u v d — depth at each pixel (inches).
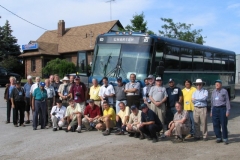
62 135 459.8
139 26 1309.1
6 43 1966.0
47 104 532.4
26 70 1771.7
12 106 536.1
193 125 428.5
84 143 407.2
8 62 1792.6
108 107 466.9
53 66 1413.6
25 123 569.6
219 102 402.0
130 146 386.9
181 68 607.8
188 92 446.0
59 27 1851.6
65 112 500.1
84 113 487.8
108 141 417.4
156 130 410.9
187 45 633.6
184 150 366.6
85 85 508.7
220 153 352.2
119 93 483.8
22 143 412.2
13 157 347.9
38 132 485.7
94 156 342.3
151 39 516.1
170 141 416.8
